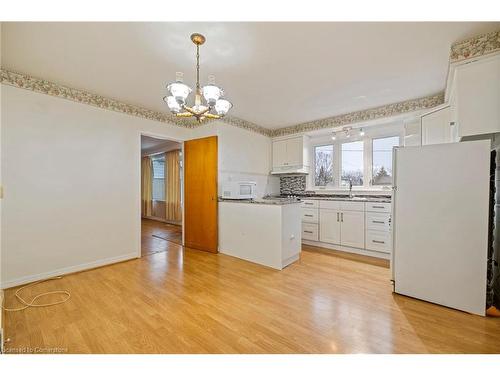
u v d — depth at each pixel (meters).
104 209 3.09
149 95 3.03
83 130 2.90
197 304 2.04
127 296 2.20
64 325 1.72
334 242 3.87
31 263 2.51
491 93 1.77
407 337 1.57
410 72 2.41
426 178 2.02
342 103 3.32
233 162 4.01
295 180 4.99
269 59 2.15
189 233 4.05
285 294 2.23
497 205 2.03
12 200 2.39
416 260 2.08
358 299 2.12
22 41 1.86
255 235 3.21
